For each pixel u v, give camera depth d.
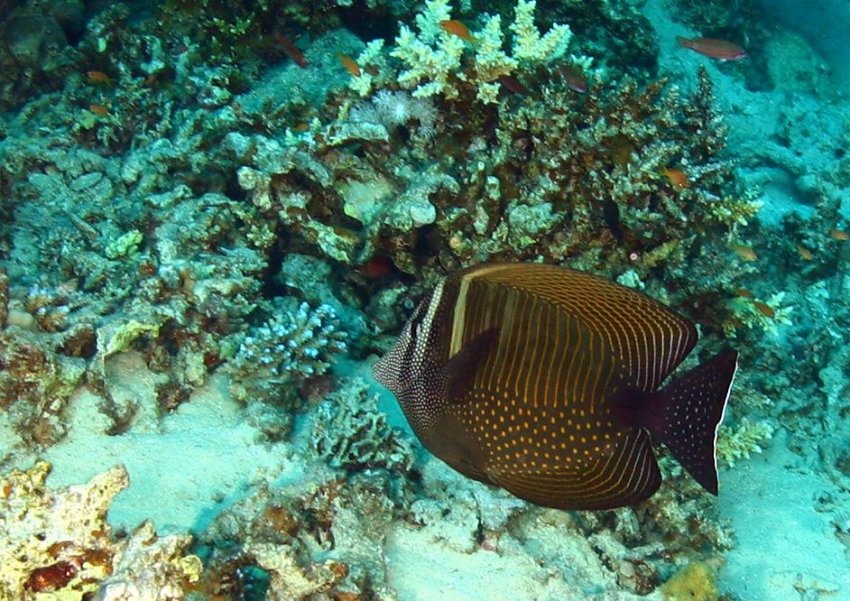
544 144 1.46
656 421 0.81
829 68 3.56
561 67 1.51
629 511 1.36
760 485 1.56
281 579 1.11
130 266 1.49
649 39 2.61
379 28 2.20
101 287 1.48
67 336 1.34
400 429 1.36
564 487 0.86
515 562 1.27
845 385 1.72
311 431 1.38
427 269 1.53
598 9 2.54
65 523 0.97
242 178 1.51
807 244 2.08
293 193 1.53
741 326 1.58
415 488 1.33
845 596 1.38
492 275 0.85
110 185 1.79
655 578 1.31
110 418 1.32
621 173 1.46
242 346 1.40
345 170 1.53
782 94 3.14
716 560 1.39
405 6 2.14
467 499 1.30
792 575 1.39
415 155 1.55
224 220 1.55
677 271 1.51
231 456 1.33
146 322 1.37
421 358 0.90
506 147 1.47
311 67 2.00
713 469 0.77
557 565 1.29
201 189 1.72
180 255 1.48
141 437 1.33
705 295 1.52
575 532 1.33
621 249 1.50
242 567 1.14
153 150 1.74
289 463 1.33
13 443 1.26
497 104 1.53
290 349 1.42
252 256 1.52
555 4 2.52
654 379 0.83
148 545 1.00
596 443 0.84
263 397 1.40
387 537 1.27
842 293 1.97
